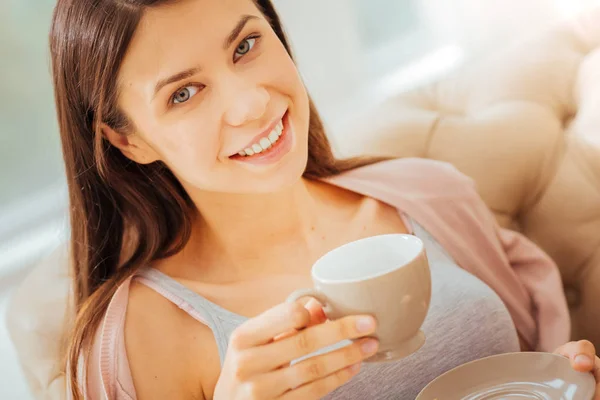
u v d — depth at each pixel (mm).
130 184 1108
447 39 2227
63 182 1684
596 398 803
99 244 1137
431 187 1273
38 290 1266
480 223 1258
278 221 1139
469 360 1070
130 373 1027
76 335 1056
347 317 704
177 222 1149
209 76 931
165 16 908
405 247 754
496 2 2154
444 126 1411
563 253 1315
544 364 848
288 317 729
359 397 1032
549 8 2131
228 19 925
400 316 707
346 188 1245
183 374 1055
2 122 1657
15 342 1230
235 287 1110
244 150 963
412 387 1050
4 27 1659
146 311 1077
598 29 1447
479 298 1092
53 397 1188
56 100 1053
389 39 2270
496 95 1427
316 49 2012
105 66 954
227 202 1100
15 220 1624
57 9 999
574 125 1352
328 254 769
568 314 1191
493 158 1354
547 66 1418
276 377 737
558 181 1317
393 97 1537
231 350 762
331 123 1995
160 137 980
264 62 954
